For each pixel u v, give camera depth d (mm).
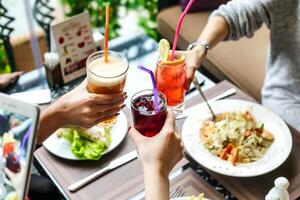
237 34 1479
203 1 1981
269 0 1433
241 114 1200
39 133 1065
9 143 855
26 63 2117
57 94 1360
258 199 1040
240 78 1713
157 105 992
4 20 2041
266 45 1845
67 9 2229
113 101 1074
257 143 1137
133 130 949
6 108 842
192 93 1327
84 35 1379
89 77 1059
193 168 1125
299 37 1432
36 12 2137
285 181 938
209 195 1042
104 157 1128
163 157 894
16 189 864
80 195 1040
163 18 2006
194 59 1258
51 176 1091
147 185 857
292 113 1449
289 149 1119
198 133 1172
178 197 1015
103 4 2191
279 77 1518
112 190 1050
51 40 1378
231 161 1092
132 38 1617
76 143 1126
